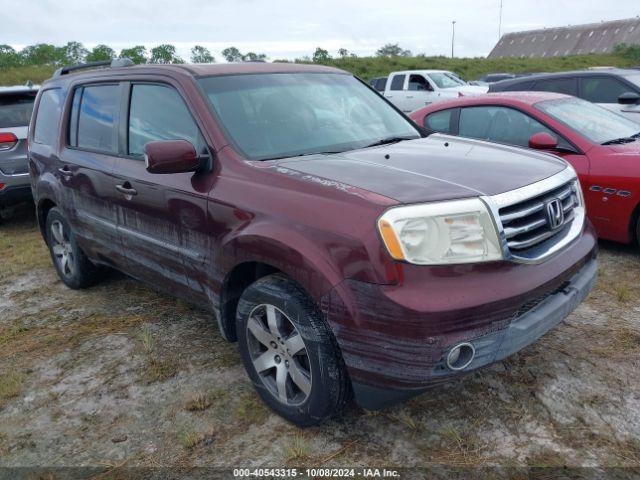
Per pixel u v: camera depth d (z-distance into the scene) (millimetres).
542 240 2801
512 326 2543
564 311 2838
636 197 4863
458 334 2395
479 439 2799
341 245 2518
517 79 9273
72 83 4809
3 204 7527
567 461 2615
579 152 5219
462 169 2930
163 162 3080
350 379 2609
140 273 4043
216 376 3533
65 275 5207
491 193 2619
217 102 3469
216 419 3107
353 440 2855
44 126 5191
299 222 2691
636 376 3227
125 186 3842
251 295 2969
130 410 3260
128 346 4016
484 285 2467
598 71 8445
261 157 3236
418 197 2525
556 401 3037
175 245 3518
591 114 5738
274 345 2963
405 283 2402
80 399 3414
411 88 16984
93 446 2975
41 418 3254
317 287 2586
